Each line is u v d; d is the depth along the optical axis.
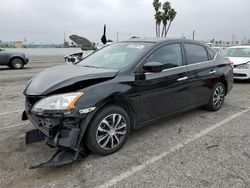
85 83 3.11
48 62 18.69
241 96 6.94
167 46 4.15
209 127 4.42
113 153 3.40
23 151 3.41
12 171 2.93
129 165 3.10
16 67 13.96
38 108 2.93
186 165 3.11
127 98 3.38
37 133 3.58
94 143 3.15
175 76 4.09
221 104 5.52
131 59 3.70
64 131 2.93
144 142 3.77
